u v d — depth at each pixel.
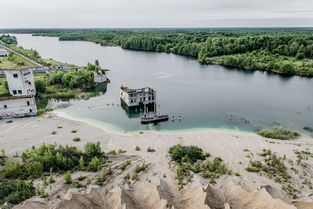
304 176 41.81
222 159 47.41
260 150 51.25
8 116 66.62
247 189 36.88
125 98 80.62
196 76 131.75
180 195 35.72
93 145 47.06
